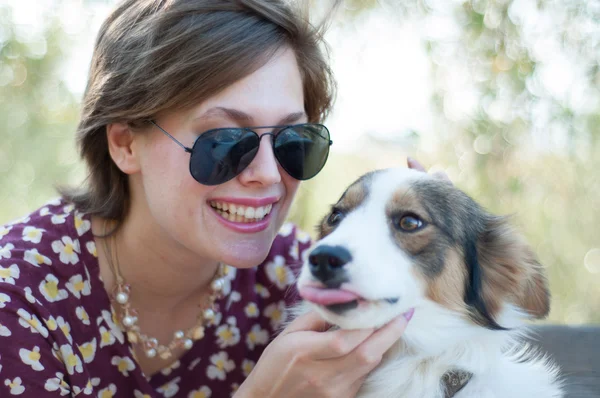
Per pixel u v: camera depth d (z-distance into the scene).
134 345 0.81
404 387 0.76
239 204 0.74
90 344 0.76
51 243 0.76
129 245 0.78
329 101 0.87
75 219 0.78
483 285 0.78
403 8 1.44
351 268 0.66
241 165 0.73
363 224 0.73
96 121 0.77
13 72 1.66
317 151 0.79
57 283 0.75
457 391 0.75
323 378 0.69
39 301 0.72
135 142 0.76
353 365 0.68
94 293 0.77
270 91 0.73
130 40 0.74
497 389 0.75
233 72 0.71
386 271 0.69
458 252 0.77
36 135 1.74
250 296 0.86
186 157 0.73
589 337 0.95
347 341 0.67
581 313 1.62
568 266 1.59
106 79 0.75
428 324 0.75
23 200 1.79
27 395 0.70
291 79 0.76
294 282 0.85
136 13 0.76
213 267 0.82
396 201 0.75
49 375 0.71
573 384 0.83
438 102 1.45
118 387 0.78
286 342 0.69
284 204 0.80
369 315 0.67
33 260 0.74
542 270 0.80
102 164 0.79
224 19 0.72
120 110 0.74
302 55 0.79
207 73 0.71
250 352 0.86
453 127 1.46
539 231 1.55
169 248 0.77
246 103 0.72
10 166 1.76
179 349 0.82
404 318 0.69
